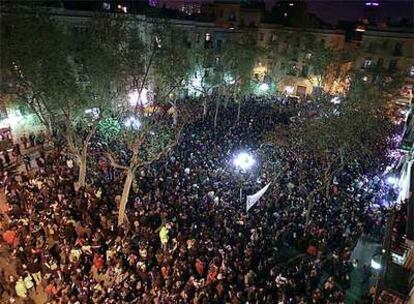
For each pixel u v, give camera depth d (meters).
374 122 28.73
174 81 26.56
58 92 20.27
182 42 31.75
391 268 14.91
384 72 47.84
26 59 19.02
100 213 20.20
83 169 22.66
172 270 16.06
